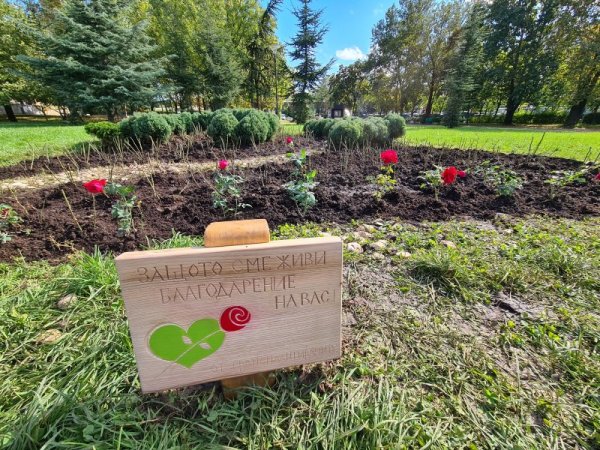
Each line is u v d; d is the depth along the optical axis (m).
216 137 7.06
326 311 1.10
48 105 19.64
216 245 0.97
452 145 7.71
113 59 13.22
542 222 2.85
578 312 1.63
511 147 7.39
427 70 27.73
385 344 1.45
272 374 1.22
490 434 1.04
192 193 3.64
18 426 0.99
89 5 12.58
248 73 23.58
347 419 1.06
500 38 21.72
